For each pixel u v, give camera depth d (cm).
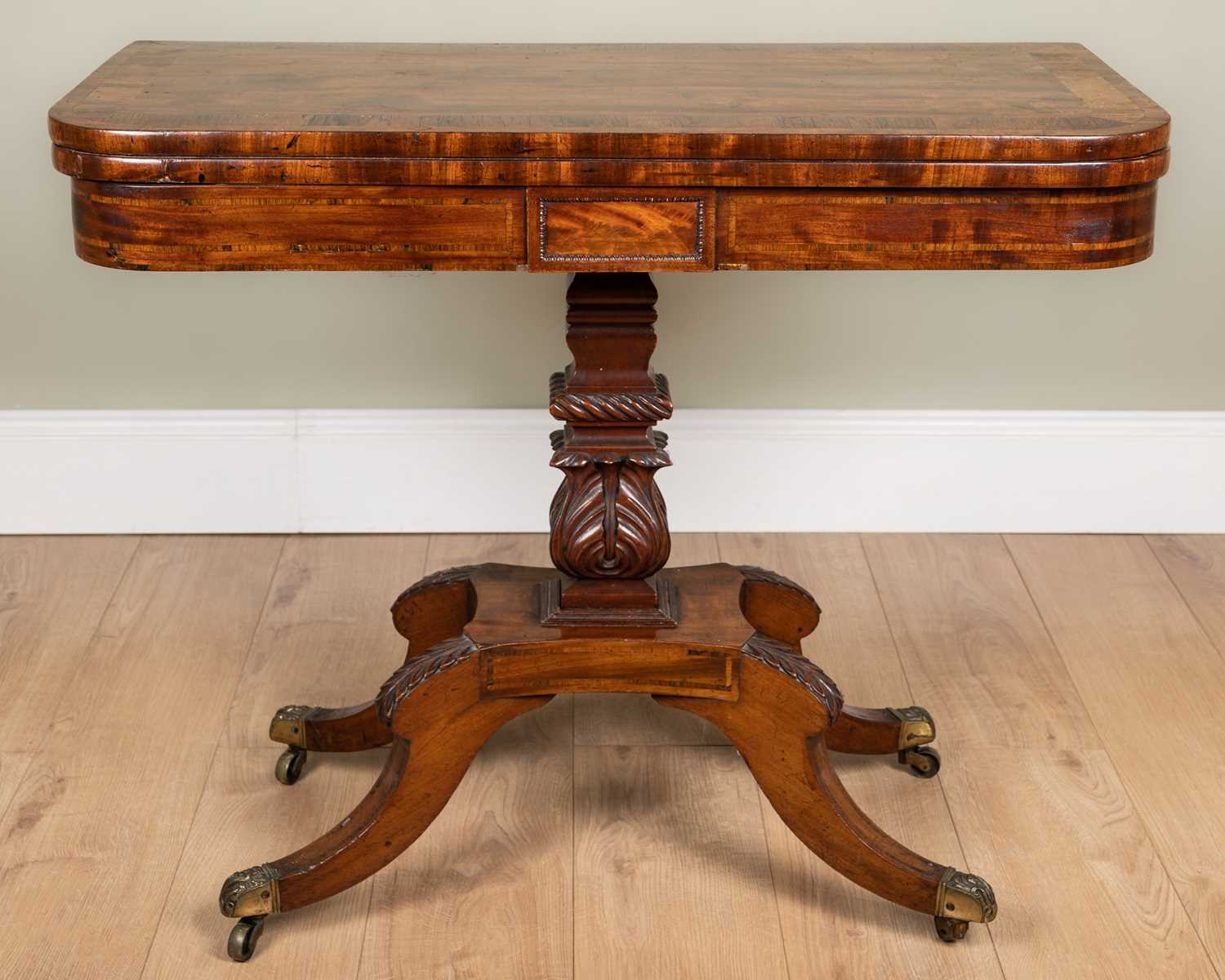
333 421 215
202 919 147
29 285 208
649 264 126
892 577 211
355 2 196
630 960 143
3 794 164
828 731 168
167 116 125
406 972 141
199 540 220
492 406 217
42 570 210
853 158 121
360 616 200
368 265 126
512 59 153
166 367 213
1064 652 193
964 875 143
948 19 199
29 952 142
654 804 165
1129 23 198
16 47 196
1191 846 158
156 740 174
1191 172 205
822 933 146
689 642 143
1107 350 215
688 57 154
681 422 216
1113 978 141
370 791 148
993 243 125
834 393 217
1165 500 222
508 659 142
